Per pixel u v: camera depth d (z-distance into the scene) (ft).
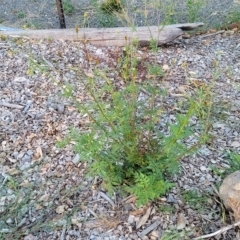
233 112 9.75
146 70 10.66
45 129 9.08
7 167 8.34
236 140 8.87
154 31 12.45
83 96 9.81
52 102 9.75
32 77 10.52
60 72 10.68
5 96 9.98
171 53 12.16
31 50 11.68
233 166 8.08
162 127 8.99
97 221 7.24
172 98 9.99
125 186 7.38
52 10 16.67
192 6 15.37
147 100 9.16
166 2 14.23
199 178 7.90
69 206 7.54
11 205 7.64
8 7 17.04
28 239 7.06
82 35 12.41
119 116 6.93
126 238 6.97
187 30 13.08
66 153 8.48
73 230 7.14
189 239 6.88
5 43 11.96
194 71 11.27
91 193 7.70
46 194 7.79
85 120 9.14
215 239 6.88
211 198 7.52
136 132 7.16
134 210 7.34
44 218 7.39
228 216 7.22
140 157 7.24
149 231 7.04
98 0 15.67
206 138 7.03
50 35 12.47
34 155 8.54
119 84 10.11
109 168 7.25
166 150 6.80
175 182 7.78
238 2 15.92
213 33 13.58
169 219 7.20
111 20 14.51
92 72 10.64
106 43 12.35
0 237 7.09
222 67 11.56
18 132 9.04
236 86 10.71
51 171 8.21
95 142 6.81
